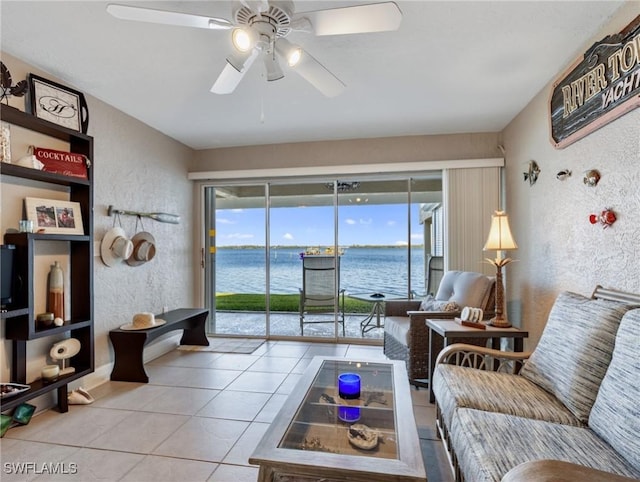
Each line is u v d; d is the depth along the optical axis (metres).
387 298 4.34
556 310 1.97
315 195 4.54
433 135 4.09
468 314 2.63
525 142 3.27
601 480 0.87
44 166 2.45
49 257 2.60
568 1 1.86
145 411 2.52
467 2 1.87
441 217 4.21
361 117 3.55
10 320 2.26
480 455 1.25
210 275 4.79
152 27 2.06
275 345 4.22
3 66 2.25
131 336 3.10
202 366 3.47
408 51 2.35
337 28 1.69
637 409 1.22
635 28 1.75
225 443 2.11
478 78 2.74
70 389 2.76
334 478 1.19
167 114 3.44
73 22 2.01
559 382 1.68
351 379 1.88
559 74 2.62
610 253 2.02
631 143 1.83
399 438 1.38
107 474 1.82
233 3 1.60
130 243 3.29
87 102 2.96
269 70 1.96
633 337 1.36
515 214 3.55
